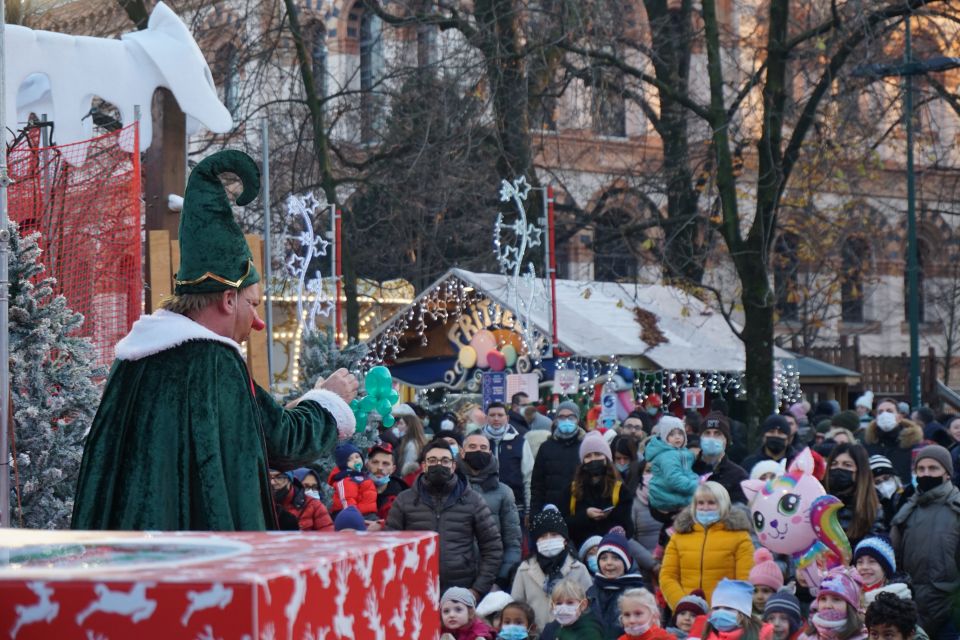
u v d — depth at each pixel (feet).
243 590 2.94
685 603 25.64
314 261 78.89
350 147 88.22
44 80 37.76
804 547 26.02
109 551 3.68
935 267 135.74
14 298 21.20
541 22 76.23
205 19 83.61
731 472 33.12
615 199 89.76
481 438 33.50
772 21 66.03
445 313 64.54
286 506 28.37
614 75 77.97
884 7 65.57
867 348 133.69
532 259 76.07
